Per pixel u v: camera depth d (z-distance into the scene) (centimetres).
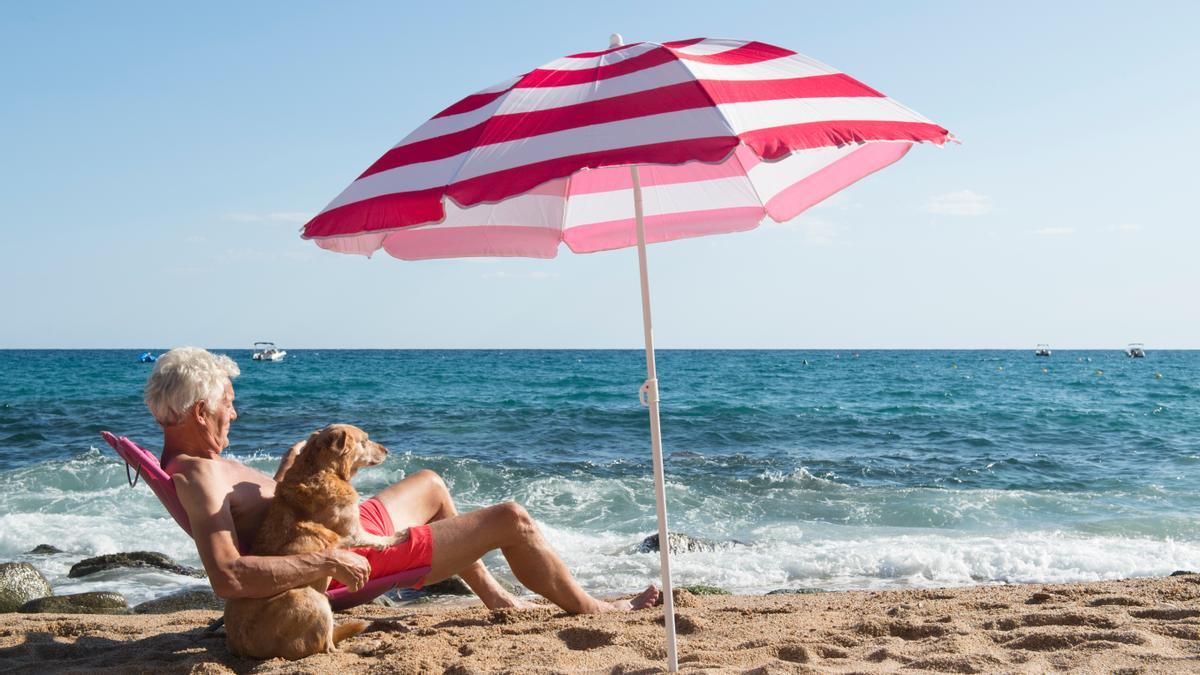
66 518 1073
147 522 1072
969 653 362
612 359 9706
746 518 1136
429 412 2606
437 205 272
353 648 390
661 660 370
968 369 6831
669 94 275
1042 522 1087
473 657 368
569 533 1021
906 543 939
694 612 471
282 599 368
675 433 2139
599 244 469
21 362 7744
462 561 422
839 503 1226
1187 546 919
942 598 523
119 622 520
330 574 356
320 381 4291
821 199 408
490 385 4053
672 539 927
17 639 448
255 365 7000
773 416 2544
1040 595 497
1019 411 2734
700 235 465
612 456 1759
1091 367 7462
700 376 5216
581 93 296
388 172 313
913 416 2567
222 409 379
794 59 319
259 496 385
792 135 259
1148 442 1988
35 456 1705
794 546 944
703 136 251
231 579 343
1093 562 841
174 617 539
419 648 385
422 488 449
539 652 374
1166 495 1283
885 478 1496
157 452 1712
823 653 378
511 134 286
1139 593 496
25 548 952
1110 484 1400
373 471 1447
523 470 1484
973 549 896
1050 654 355
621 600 489
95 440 1930
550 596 449
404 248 427
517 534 431
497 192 258
